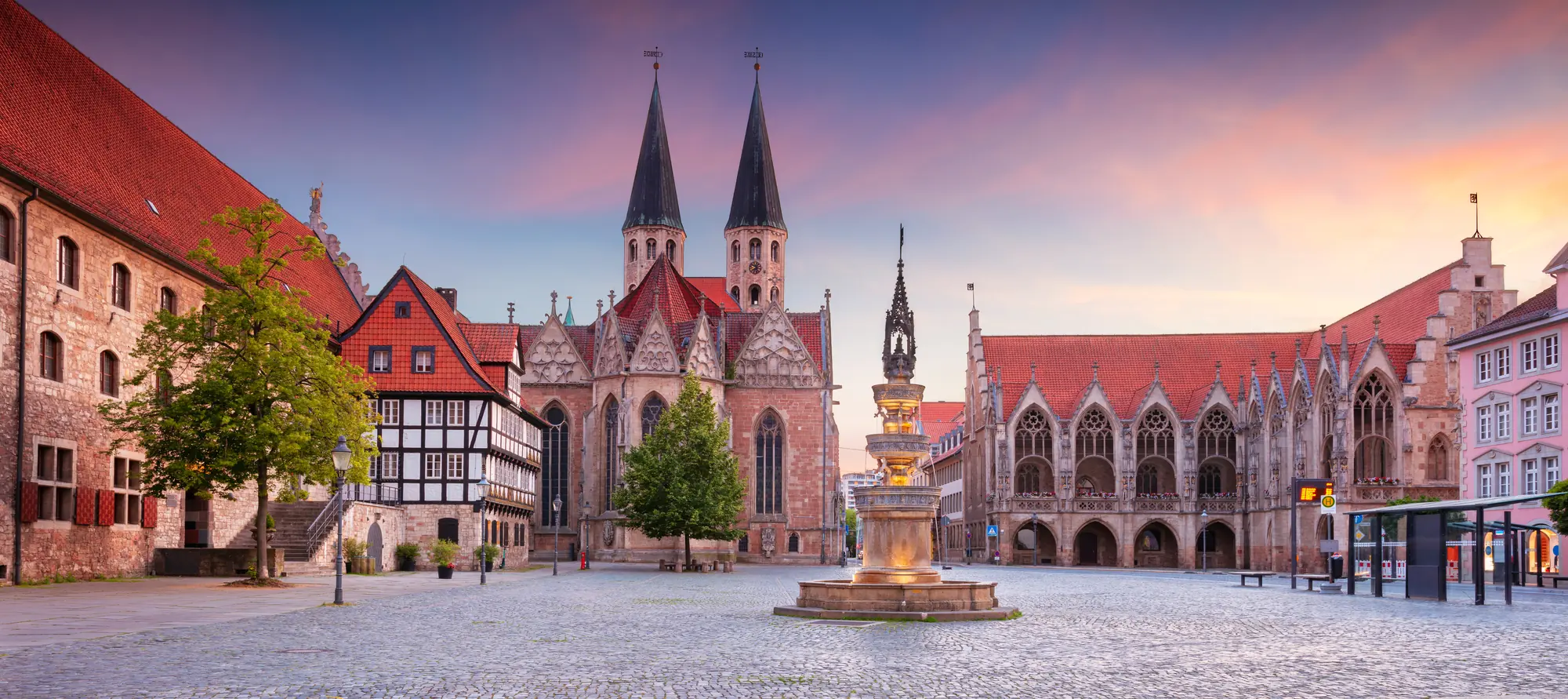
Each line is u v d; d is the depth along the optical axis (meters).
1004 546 111.69
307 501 64.62
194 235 60.84
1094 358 120.94
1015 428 113.81
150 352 47.09
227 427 45.50
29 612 32.00
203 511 60.38
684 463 83.50
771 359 105.88
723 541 100.50
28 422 45.28
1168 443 113.00
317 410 47.09
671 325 106.75
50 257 47.09
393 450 71.62
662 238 129.88
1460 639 27.25
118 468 52.19
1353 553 50.19
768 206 133.12
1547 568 67.31
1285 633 28.83
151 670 20.05
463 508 71.19
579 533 103.62
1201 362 119.75
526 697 17.58
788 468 105.06
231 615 31.64
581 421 105.75
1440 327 92.06
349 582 51.31
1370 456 95.69
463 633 27.31
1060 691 18.52
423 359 72.75
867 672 20.50
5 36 49.72
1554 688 19.12
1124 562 110.69
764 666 21.27
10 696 17.16
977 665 21.55
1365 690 18.89
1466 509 42.97
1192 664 22.06
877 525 32.84
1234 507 110.69
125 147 57.78
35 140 48.34
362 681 19.00
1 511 43.47
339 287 84.69
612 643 25.09
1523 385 70.19
